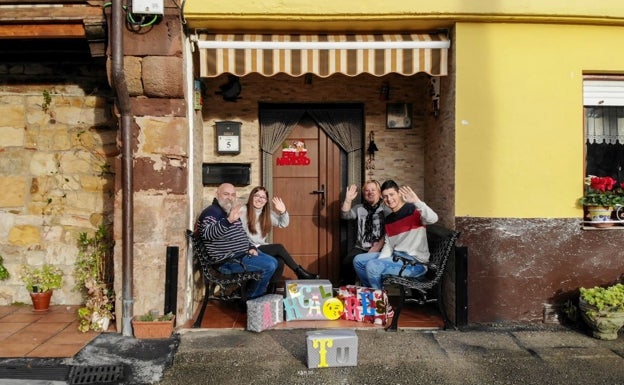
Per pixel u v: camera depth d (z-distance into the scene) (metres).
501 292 4.66
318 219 6.13
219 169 5.78
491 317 4.66
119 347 4.07
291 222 6.12
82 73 5.43
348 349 3.78
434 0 4.52
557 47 4.70
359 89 5.97
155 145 4.47
